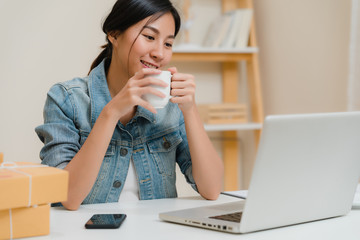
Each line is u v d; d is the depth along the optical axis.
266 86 2.99
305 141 0.88
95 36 2.84
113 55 1.42
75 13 2.80
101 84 1.42
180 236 0.86
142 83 1.13
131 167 1.43
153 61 1.33
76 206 1.14
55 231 0.90
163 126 1.47
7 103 2.72
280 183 0.88
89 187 1.16
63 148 1.28
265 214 0.88
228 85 3.04
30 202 0.83
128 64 1.35
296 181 0.90
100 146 1.18
